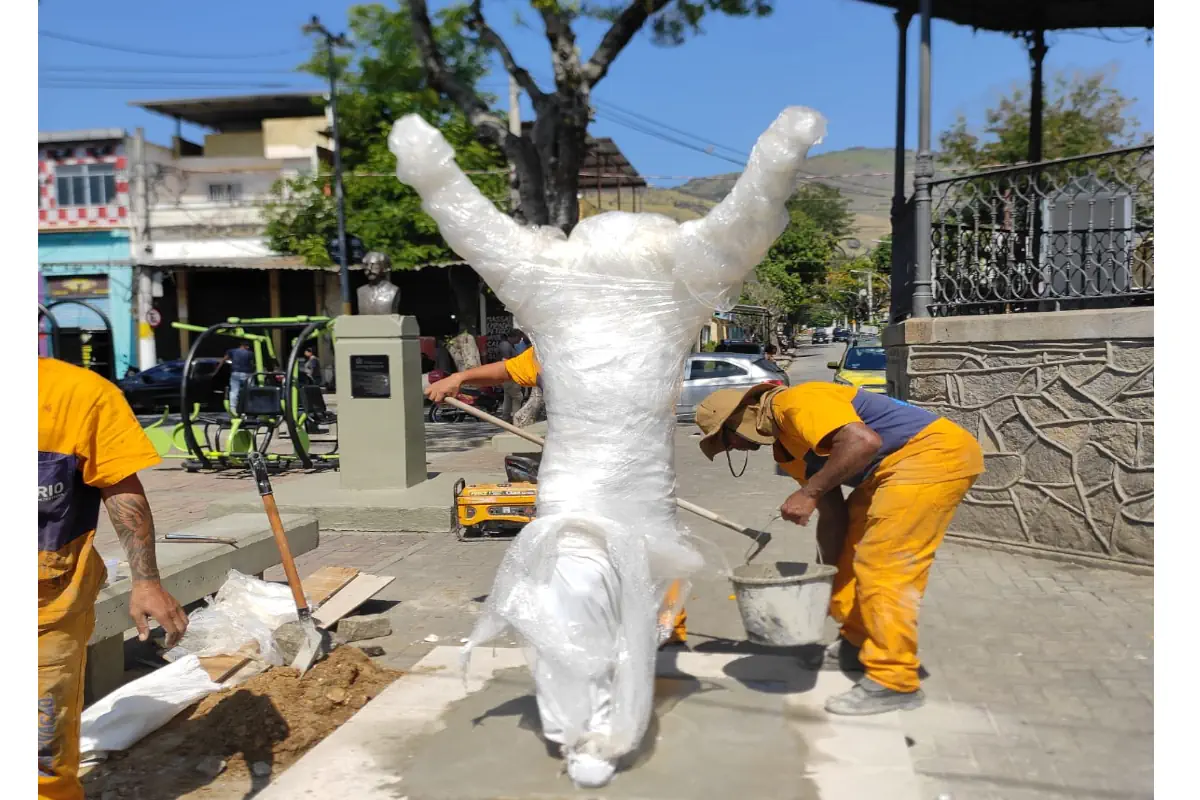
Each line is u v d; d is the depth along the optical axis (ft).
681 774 10.65
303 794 10.51
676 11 40.37
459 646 15.79
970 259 24.36
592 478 11.34
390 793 10.48
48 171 94.58
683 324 11.73
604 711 10.71
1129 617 17.47
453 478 31.58
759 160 10.62
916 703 12.53
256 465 14.67
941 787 11.20
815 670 14.15
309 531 19.81
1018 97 51.37
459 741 11.73
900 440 12.57
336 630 16.98
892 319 30.71
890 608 12.41
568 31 42.04
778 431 13.06
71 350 88.58
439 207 12.00
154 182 95.25
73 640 9.02
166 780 11.24
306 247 80.79
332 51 66.54
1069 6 31.68
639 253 11.53
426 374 65.72
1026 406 22.21
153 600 9.40
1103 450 20.79
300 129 105.29
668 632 12.30
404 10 44.06
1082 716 13.17
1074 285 23.72
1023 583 19.94
